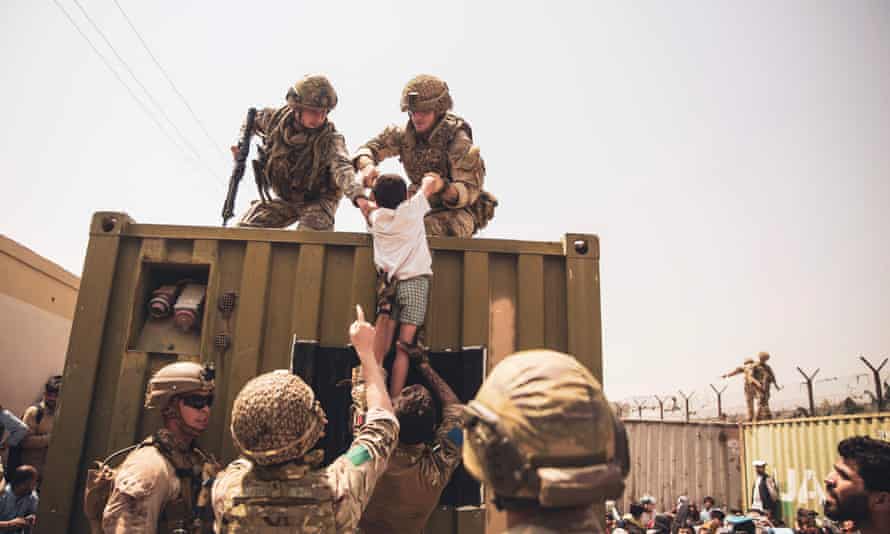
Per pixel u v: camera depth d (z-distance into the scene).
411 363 2.94
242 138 4.64
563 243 3.24
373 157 4.04
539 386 1.17
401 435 2.41
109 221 3.22
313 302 3.10
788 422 11.05
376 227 2.94
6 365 6.04
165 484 2.20
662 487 13.14
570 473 1.10
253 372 3.02
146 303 3.24
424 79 3.88
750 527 8.43
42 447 5.80
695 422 13.17
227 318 3.12
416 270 2.86
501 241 3.24
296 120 4.16
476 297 3.14
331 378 3.03
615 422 1.23
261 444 1.76
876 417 8.97
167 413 2.40
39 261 6.56
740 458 12.63
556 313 3.21
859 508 2.26
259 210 4.43
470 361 3.04
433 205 4.04
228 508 1.77
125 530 2.06
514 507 1.20
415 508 2.46
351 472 1.92
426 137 3.99
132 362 3.04
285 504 1.74
